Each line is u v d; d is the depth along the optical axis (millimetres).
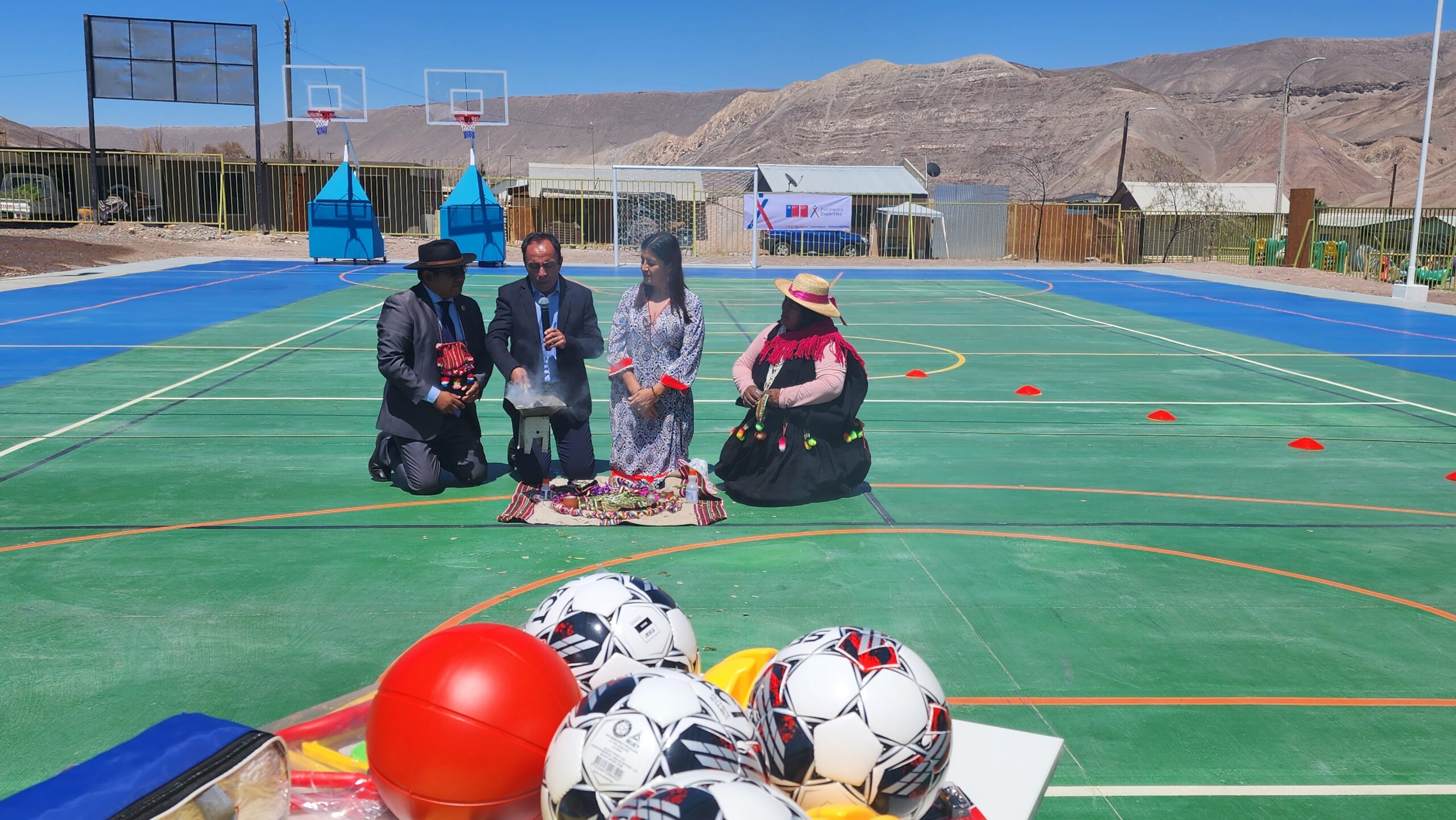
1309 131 143750
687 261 36125
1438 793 3207
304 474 7000
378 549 5434
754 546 5582
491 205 29375
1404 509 6535
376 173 42000
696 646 2430
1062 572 5246
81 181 41000
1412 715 3742
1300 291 25297
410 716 1883
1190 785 3232
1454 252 29844
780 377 6363
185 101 37219
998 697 3844
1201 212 43875
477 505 6305
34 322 15227
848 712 1954
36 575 4961
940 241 41719
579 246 40125
